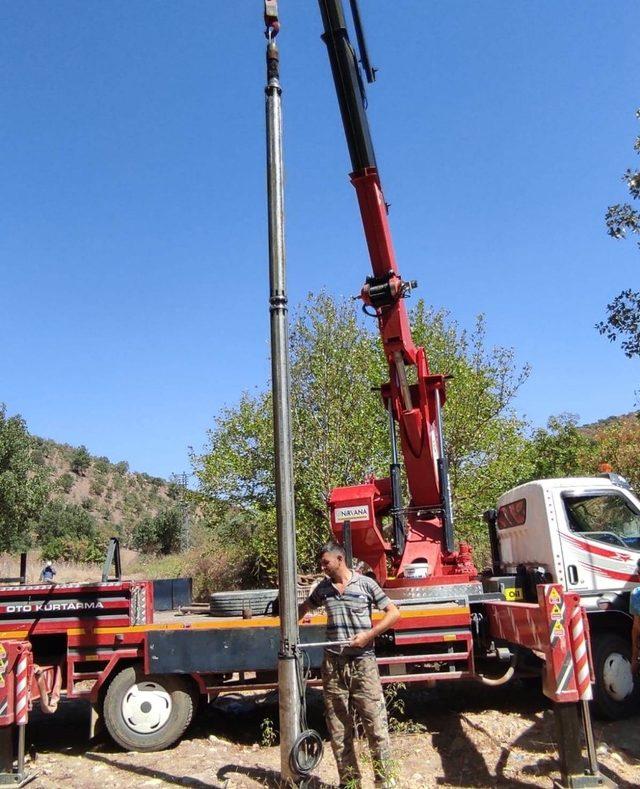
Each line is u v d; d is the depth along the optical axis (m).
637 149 10.17
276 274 5.51
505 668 8.39
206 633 7.14
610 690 7.46
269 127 5.70
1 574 29.38
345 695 5.31
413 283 8.09
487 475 17.62
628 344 10.70
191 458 20.27
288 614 5.18
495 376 18.83
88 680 7.23
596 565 8.02
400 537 8.55
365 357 19.05
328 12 7.57
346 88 7.64
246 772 6.11
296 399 19.17
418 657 7.27
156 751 7.00
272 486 19.34
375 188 7.86
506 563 9.44
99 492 104.94
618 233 10.16
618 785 5.47
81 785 6.02
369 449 18.11
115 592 7.38
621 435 20.98
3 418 30.09
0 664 6.23
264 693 9.17
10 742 6.23
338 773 5.71
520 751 6.35
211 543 23.14
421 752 6.43
